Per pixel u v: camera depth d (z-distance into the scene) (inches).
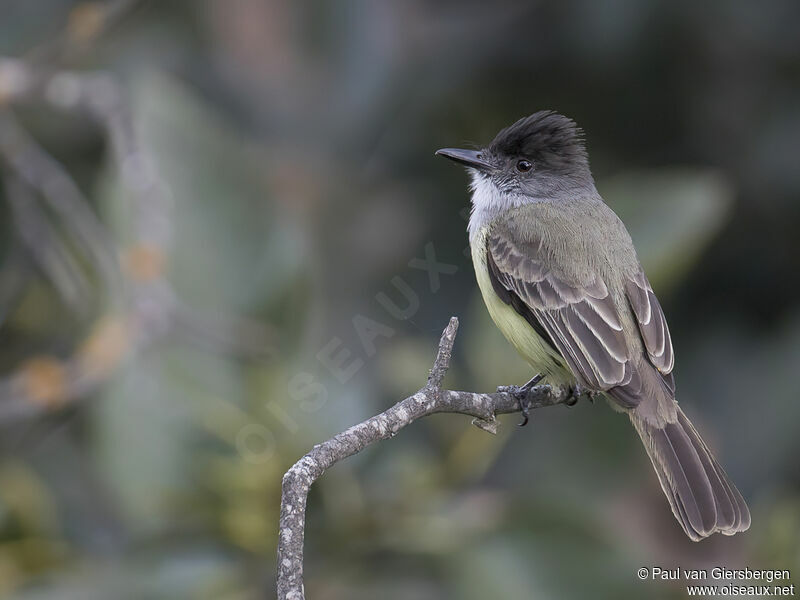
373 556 326.3
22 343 438.6
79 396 335.0
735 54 431.8
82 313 392.2
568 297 357.7
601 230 371.6
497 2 446.0
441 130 447.5
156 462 321.1
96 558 342.3
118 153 370.6
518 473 390.0
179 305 339.0
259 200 357.1
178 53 442.6
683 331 437.4
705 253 439.8
